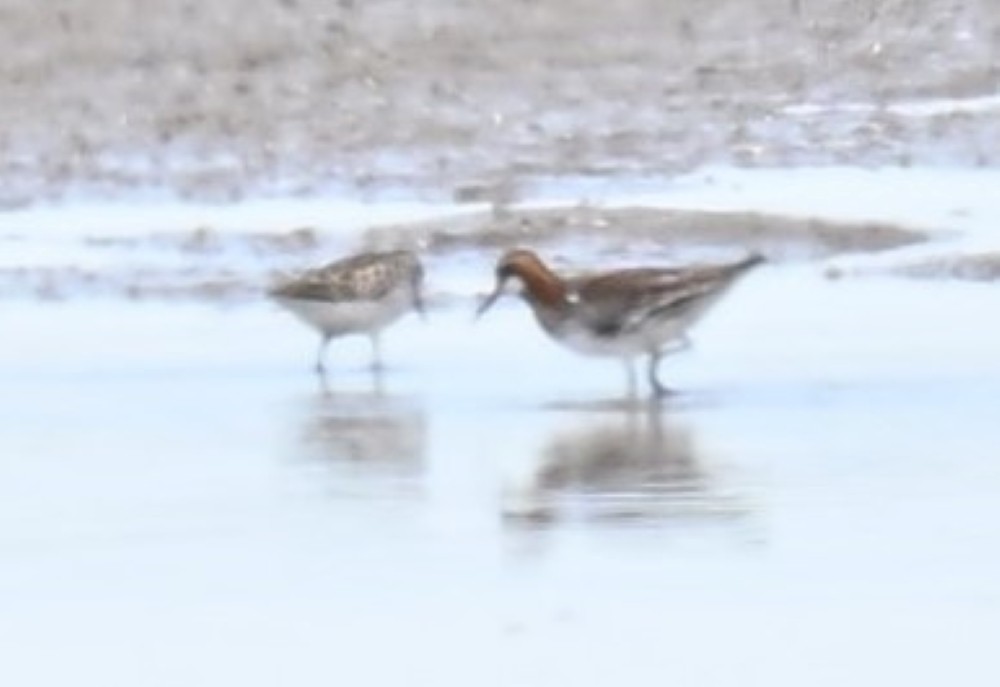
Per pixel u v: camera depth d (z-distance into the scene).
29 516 17.53
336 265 22.39
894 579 15.77
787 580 15.76
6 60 36.78
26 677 14.55
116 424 20.22
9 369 22.33
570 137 32.38
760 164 30.73
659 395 20.78
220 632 15.16
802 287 24.98
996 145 31.09
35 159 31.89
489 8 39.50
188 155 31.97
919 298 24.36
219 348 23.12
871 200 28.42
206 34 37.94
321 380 21.80
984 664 14.44
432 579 16.02
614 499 17.64
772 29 38.06
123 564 16.45
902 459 18.50
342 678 14.45
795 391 20.75
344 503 17.72
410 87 35.31
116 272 26.17
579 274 23.36
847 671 14.35
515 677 14.38
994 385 20.72
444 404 20.77
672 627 15.04
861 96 34.50
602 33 38.16
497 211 28.03
